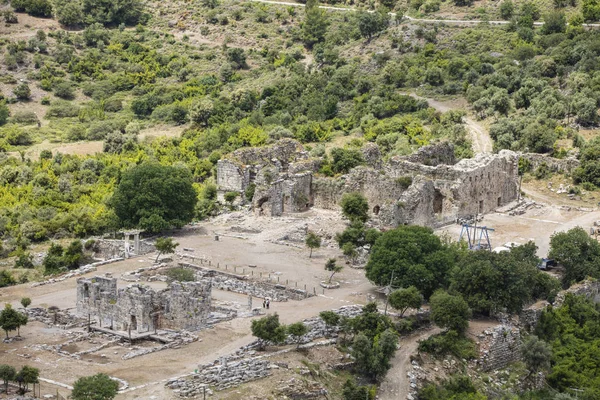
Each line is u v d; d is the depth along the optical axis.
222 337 175.62
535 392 186.75
